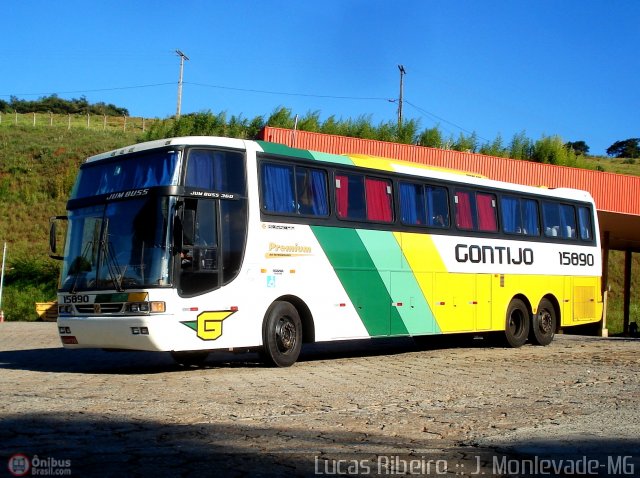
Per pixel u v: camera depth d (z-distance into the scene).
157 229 11.80
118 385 10.67
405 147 26.33
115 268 12.02
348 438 7.18
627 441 7.27
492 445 7.04
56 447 6.49
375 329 15.12
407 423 8.04
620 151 123.69
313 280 13.94
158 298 11.55
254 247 12.89
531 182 28.81
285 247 13.44
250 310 12.76
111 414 8.11
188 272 11.89
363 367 13.79
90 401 9.05
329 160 14.65
